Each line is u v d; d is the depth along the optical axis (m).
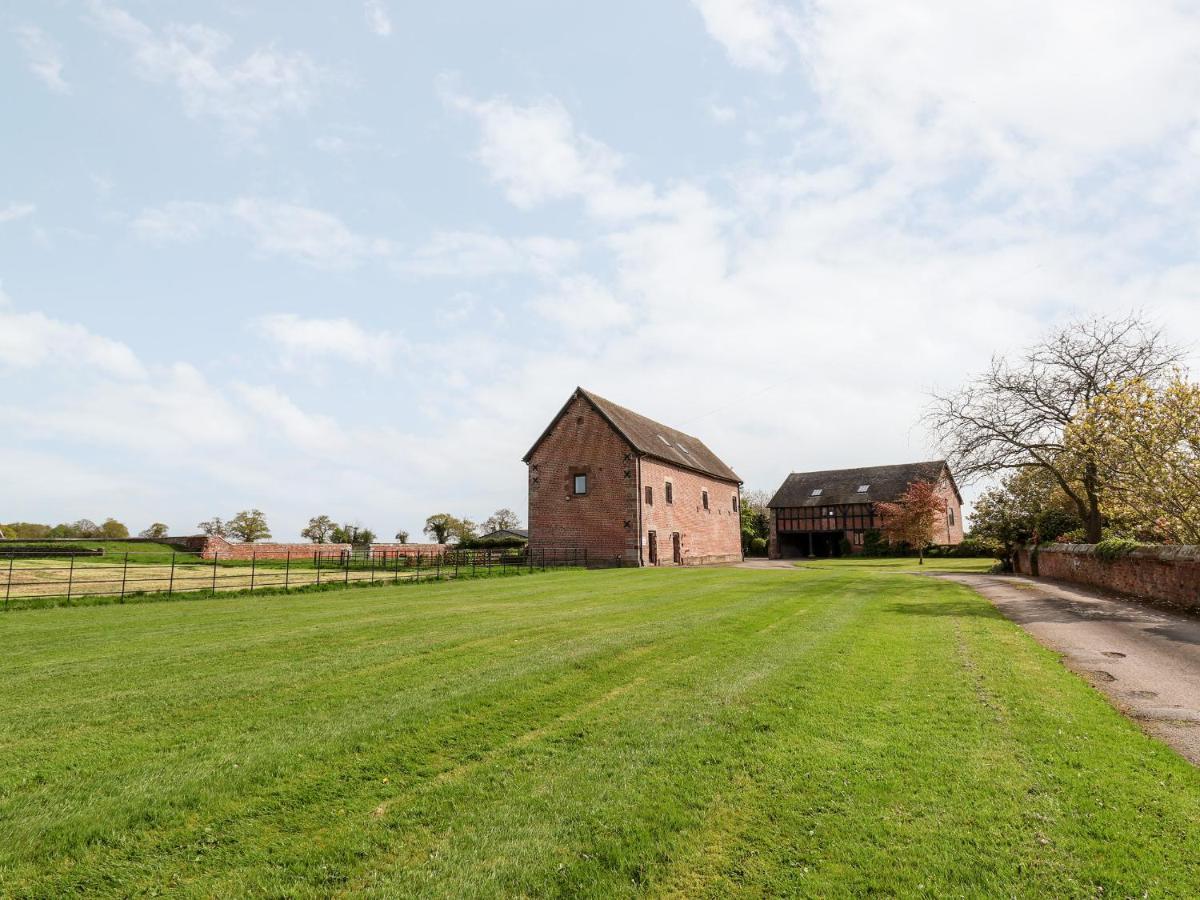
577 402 38.84
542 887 3.53
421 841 3.99
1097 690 7.23
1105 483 18.33
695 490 45.78
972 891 3.42
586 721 6.14
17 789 4.67
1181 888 3.40
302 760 5.18
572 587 20.94
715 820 4.20
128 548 41.12
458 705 6.56
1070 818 4.13
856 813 4.25
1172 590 14.12
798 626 11.71
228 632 11.29
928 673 7.86
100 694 7.07
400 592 19.58
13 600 15.85
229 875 3.66
